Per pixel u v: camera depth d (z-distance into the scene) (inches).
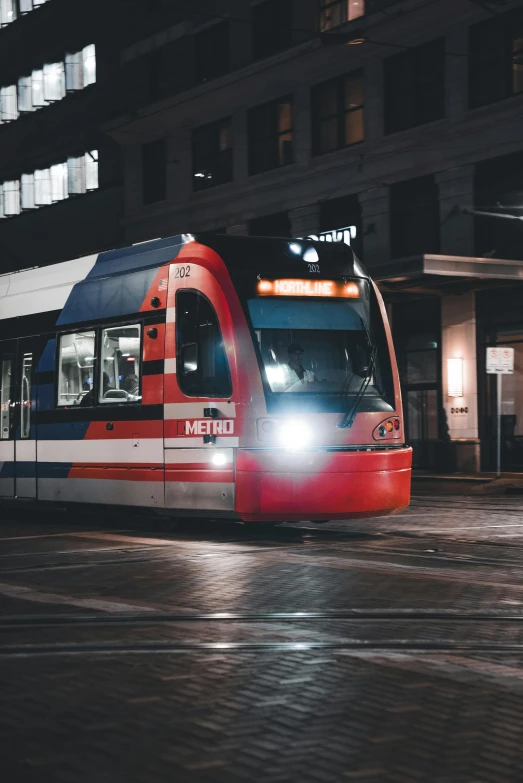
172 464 621.3
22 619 378.0
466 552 561.9
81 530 700.7
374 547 585.9
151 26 1681.8
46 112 1908.2
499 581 463.2
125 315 660.1
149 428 637.3
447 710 259.1
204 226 1604.3
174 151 1651.1
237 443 588.1
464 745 232.1
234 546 596.4
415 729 243.8
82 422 692.1
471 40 1252.5
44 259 1920.5
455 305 1293.1
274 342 597.9
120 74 1745.8
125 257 676.1
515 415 1237.7
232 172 1565.0
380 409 616.7
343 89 1406.3
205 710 259.8
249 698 270.5
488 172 1240.2
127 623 370.6
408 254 1328.7
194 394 608.7
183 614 387.5
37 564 524.1
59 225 1891.0
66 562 530.0
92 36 1802.4
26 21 1942.7
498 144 1216.2
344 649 328.2
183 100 1588.3
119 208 1759.4
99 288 689.6
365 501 598.9
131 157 1728.6
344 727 245.3
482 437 1270.9
